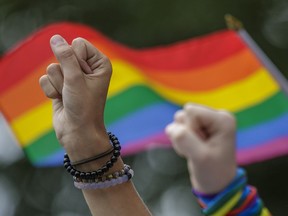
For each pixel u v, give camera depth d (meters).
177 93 4.30
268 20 8.59
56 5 9.01
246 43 4.30
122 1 8.67
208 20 8.39
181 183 8.91
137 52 4.25
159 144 4.24
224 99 4.32
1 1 9.13
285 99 4.25
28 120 3.88
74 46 2.43
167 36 8.47
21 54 3.81
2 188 9.20
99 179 2.40
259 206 3.14
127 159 8.98
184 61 4.34
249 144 4.30
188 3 8.45
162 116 4.23
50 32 3.79
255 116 4.29
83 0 8.85
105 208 2.42
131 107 4.19
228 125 3.21
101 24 8.76
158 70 4.32
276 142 4.29
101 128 2.41
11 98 3.86
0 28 9.09
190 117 3.23
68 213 9.20
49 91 2.44
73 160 2.41
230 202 3.12
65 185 9.17
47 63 3.81
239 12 8.50
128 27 8.62
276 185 8.43
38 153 3.90
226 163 3.17
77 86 2.39
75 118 2.39
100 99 2.41
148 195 8.98
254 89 4.29
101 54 2.44
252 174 8.41
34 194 9.20
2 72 3.82
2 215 9.20
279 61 8.52
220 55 4.33
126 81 4.17
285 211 8.45
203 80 4.34
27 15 9.09
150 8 8.52
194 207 8.89
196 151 3.17
